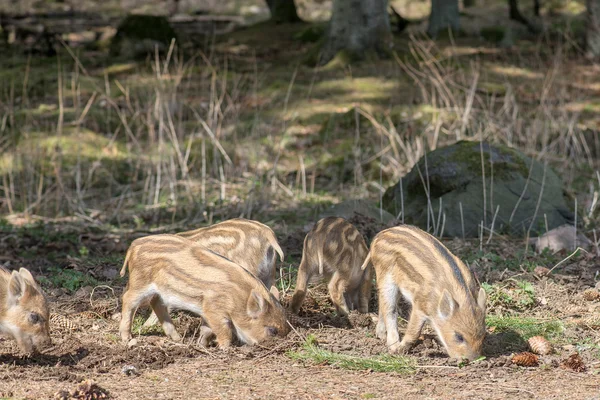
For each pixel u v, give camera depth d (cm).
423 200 1444
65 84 2572
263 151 1948
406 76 2598
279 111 2264
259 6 4991
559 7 4559
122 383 729
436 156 1453
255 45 3400
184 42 3200
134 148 1962
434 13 3453
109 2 4816
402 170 1741
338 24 2825
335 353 812
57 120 2155
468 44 3234
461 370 771
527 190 1412
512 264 1152
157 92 1838
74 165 1855
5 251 1290
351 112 2142
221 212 1520
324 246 938
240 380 741
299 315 955
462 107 2019
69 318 930
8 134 2025
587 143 1973
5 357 796
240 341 858
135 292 844
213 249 923
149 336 877
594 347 848
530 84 2573
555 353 833
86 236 1375
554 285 1058
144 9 4694
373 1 2798
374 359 790
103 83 2597
